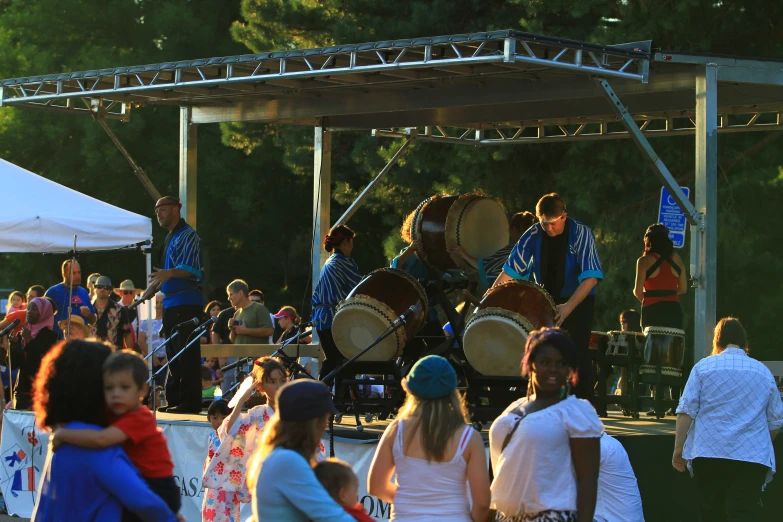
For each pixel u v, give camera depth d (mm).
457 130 14836
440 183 16125
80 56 28641
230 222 28781
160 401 10461
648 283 8766
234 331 11344
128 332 11945
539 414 4348
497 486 4387
